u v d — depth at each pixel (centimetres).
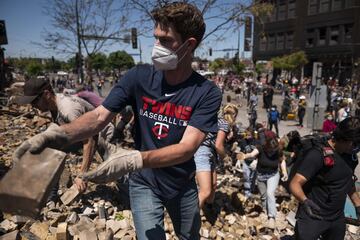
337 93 2447
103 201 455
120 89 200
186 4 187
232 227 472
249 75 4862
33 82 337
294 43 5003
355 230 493
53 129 156
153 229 200
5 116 1064
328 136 324
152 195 207
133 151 161
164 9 183
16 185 132
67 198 425
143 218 203
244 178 603
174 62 186
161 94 197
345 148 310
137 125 212
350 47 4234
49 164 136
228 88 4275
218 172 701
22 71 7462
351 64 4231
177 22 181
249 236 458
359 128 297
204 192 412
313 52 4728
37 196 131
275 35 5328
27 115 1063
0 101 1334
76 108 346
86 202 449
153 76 199
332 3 4422
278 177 544
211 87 196
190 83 195
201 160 424
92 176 151
